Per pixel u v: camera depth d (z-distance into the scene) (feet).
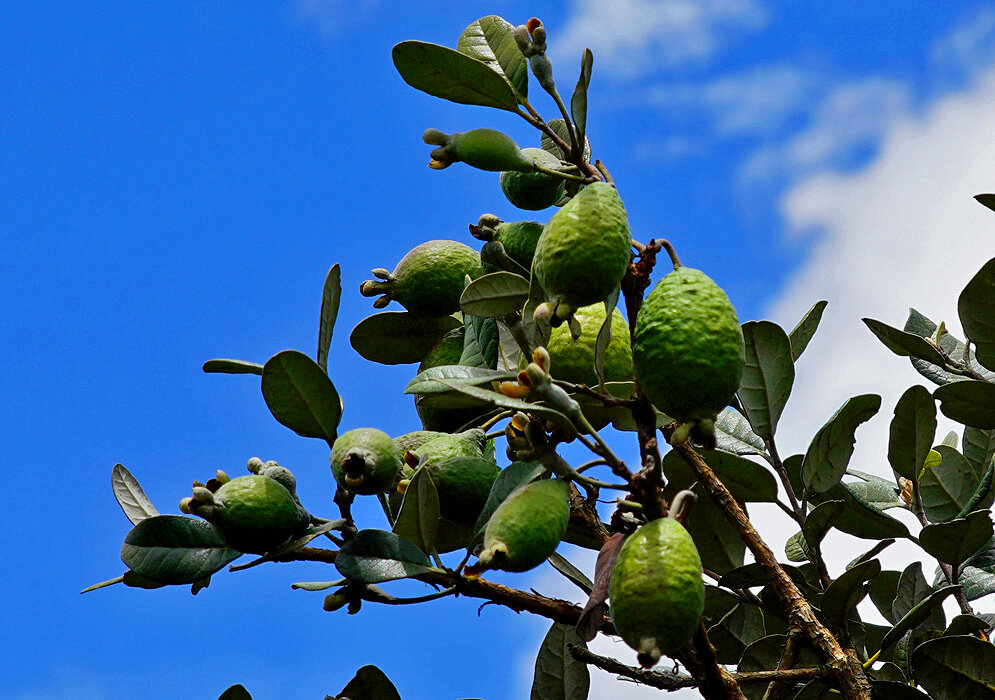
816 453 6.34
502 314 6.07
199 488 5.87
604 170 6.07
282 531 5.91
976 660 6.13
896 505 6.68
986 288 6.35
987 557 6.45
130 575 6.14
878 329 6.54
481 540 5.95
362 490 5.90
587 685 6.34
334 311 6.13
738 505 6.35
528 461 5.96
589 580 6.31
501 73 6.14
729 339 5.72
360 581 5.90
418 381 5.90
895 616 6.52
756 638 6.52
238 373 6.23
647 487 5.74
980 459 6.65
